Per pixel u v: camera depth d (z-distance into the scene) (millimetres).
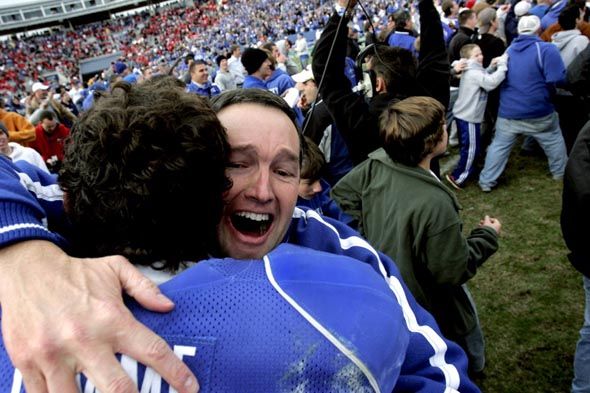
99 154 609
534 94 3971
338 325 514
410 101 1784
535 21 3895
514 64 3992
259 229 944
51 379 503
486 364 2459
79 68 52969
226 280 552
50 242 678
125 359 501
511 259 3309
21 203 724
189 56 9812
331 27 2324
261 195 869
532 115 4031
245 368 491
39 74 50344
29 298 550
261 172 875
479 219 3973
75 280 565
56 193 892
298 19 40906
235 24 48531
